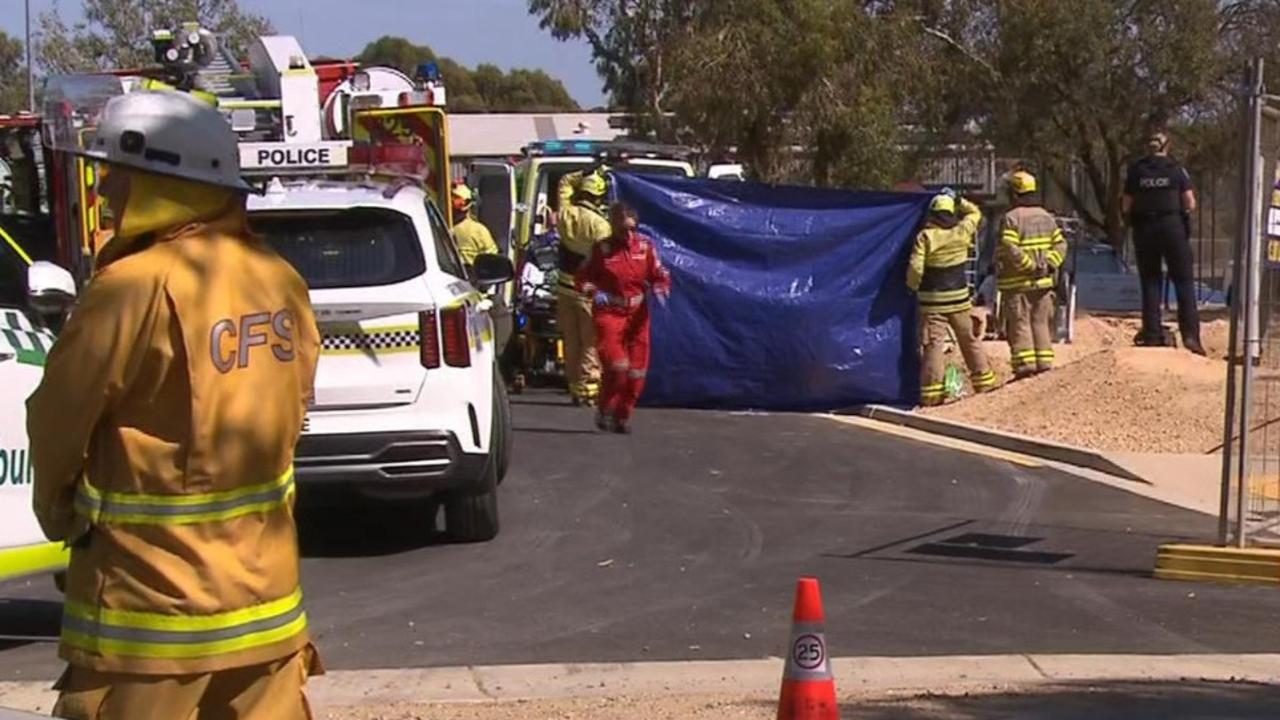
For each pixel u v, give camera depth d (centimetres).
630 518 1098
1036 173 4128
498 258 1081
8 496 721
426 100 1316
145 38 4078
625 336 1473
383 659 759
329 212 944
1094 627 820
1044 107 3766
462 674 727
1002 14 3641
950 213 1625
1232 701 674
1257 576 911
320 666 411
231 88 1277
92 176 1066
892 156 3136
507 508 1130
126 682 367
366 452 920
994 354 1883
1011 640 794
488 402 967
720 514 1112
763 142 3116
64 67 4078
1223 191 3862
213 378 368
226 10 4094
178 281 367
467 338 946
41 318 760
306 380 392
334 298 915
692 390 1678
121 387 364
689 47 3058
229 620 372
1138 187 1758
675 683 714
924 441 1449
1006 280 1670
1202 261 3766
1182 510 1130
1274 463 1129
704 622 828
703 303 1672
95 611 370
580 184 1669
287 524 389
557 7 3478
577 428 1516
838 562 969
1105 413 1451
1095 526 1077
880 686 709
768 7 3016
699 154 2973
